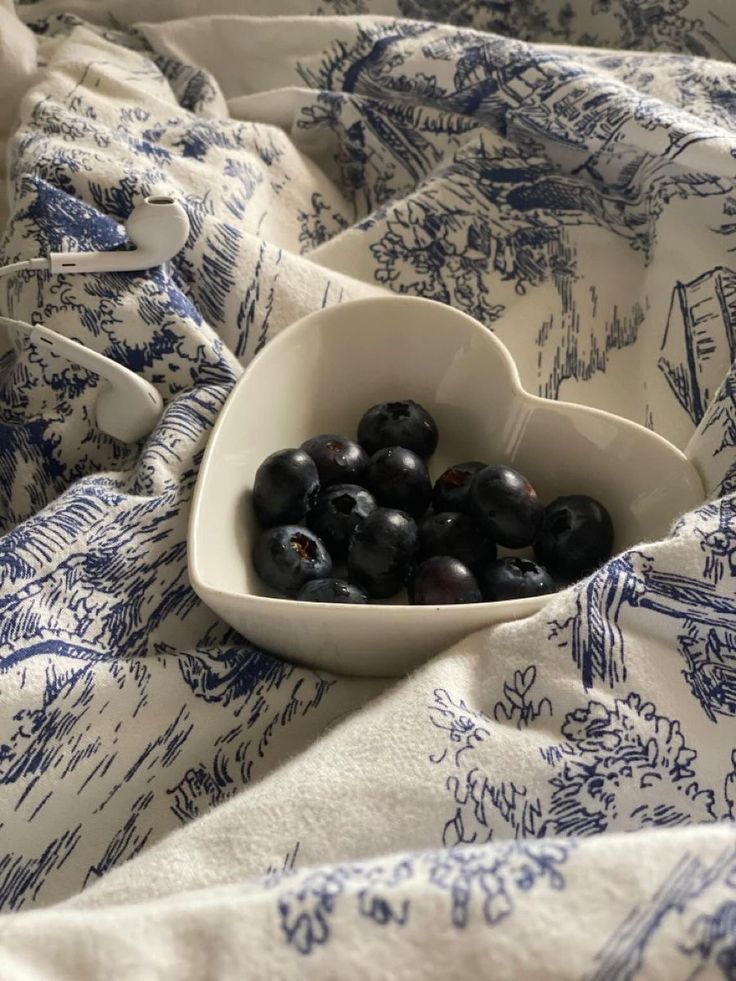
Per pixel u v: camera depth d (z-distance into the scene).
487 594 0.23
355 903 0.14
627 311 0.30
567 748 0.18
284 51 0.38
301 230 0.35
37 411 0.26
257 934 0.14
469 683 0.19
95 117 0.33
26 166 0.29
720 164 0.28
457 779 0.18
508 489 0.23
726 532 0.20
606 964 0.13
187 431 0.25
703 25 0.40
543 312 0.30
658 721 0.19
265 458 0.25
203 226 0.28
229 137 0.34
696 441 0.24
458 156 0.33
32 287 0.26
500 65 0.33
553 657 0.19
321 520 0.24
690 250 0.28
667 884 0.14
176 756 0.21
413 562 0.23
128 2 0.42
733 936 0.13
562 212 0.32
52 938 0.14
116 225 0.27
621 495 0.25
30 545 0.21
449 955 0.13
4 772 0.19
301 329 0.26
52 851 0.20
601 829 0.18
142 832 0.20
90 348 0.26
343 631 0.20
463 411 0.27
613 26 0.41
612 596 0.19
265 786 0.18
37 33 0.41
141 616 0.22
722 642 0.20
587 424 0.24
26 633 0.20
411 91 0.35
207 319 0.28
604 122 0.31
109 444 0.27
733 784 0.19
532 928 0.13
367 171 0.37
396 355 0.27
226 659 0.22
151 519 0.23
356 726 0.19
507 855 0.14
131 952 0.14
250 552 0.24
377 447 0.26
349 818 0.17
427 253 0.31
